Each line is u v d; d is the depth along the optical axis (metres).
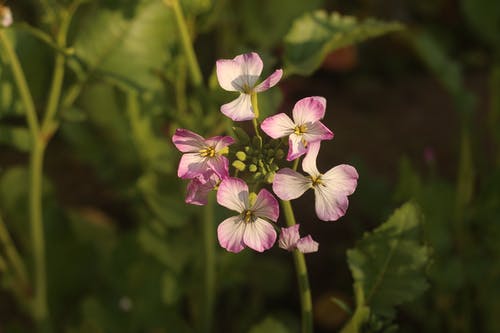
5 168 1.00
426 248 0.49
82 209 0.93
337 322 0.79
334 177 0.44
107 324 0.68
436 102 1.25
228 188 0.43
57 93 0.57
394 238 0.49
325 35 0.57
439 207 0.68
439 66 0.71
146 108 0.63
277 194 0.44
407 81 1.34
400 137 1.12
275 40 0.70
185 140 0.43
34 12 0.70
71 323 0.70
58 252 0.70
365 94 1.27
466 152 0.69
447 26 1.47
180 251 0.67
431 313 0.72
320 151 1.06
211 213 0.60
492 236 0.67
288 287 0.84
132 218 0.93
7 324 0.73
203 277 0.64
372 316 0.49
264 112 0.51
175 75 0.60
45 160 1.06
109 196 0.98
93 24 0.56
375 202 0.77
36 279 0.61
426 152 0.71
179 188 0.66
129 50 0.57
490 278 0.68
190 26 0.58
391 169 1.03
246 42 0.71
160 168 0.67
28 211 0.69
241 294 0.81
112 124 0.68
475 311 0.73
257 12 0.69
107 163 0.70
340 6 1.45
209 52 1.12
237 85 0.44
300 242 0.43
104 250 0.78
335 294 0.82
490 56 1.40
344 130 1.14
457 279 0.66
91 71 0.57
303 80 1.32
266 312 0.79
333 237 0.89
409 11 1.52
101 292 0.70
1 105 0.58
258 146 0.45
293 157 0.43
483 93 1.25
